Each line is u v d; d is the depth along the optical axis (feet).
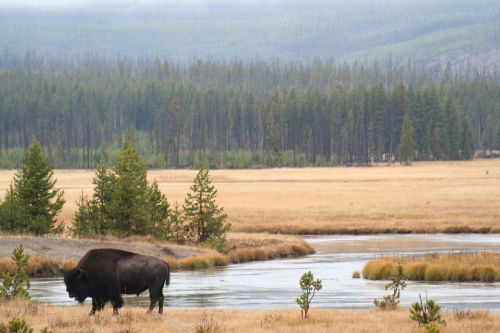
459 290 247.09
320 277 293.64
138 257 162.50
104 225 383.24
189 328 146.61
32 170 372.99
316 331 141.59
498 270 279.69
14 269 280.10
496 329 143.23
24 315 161.99
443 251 394.52
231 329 144.77
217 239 381.81
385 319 159.33
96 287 159.02
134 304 212.43
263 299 225.15
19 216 364.99
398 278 199.72
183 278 288.10
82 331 138.41
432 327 136.77
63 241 330.95
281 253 386.73
